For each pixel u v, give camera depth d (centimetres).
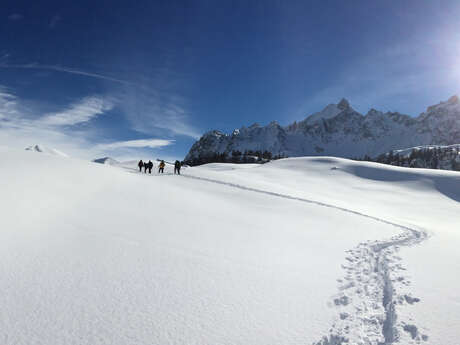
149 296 586
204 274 715
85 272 652
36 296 538
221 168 11088
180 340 462
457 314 591
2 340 423
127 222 1081
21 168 1669
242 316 546
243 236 1118
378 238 1397
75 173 1895
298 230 1369
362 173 7431
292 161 9419
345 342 490
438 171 7125
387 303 649
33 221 916
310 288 697
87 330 463
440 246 1305
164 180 2775
